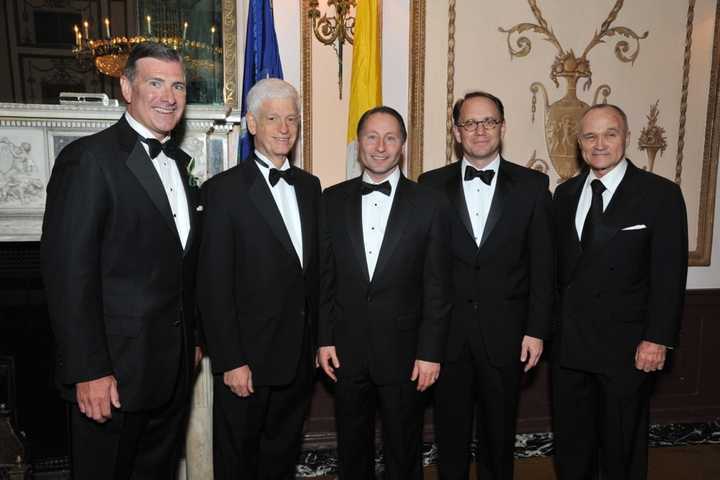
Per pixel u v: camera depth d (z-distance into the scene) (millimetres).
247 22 2678
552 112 3074
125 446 1828
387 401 2109
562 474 2350
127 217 1732
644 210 2166
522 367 2291
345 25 2875
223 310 1955
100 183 1688
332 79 2896
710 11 3152
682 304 2156
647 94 3146
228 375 1976
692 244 3281
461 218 2242
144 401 1774
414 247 2078
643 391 2215
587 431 2328
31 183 2371
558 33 3047
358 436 2168
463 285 2232
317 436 2965
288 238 2014
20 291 2625
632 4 3086
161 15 2770
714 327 3297
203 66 2809
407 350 2092
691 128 3207
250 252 1990
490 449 2285
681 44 3146
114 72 2711
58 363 1772
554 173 3109
